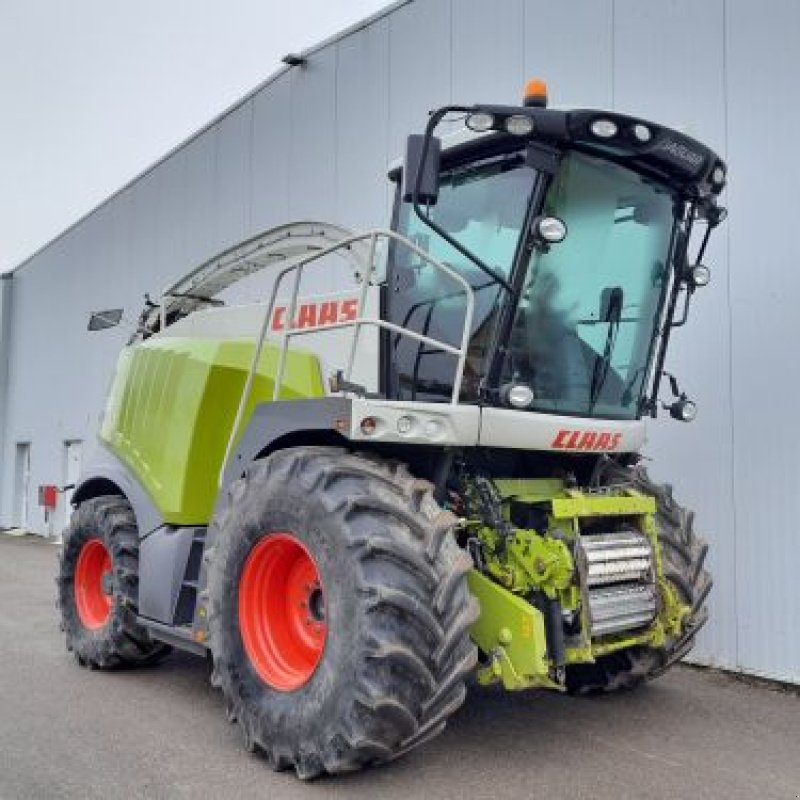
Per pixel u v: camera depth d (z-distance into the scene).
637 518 4.63
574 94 7.17
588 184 4.31
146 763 3.98
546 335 4.35
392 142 9.01
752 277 6.01
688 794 3.69
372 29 9.35
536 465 4.72
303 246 6.05
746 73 6.09
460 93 8.23
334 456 3.95
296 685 3.86
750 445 5.97
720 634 6.05
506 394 4.05
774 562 5.82
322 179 9.98
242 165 11.55
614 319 4.63
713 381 6.18
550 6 7.40
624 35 6.84
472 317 4.14
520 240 4.12
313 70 10.20
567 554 3.98
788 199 5.86
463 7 8.25
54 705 4.95
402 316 4.58
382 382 4.59
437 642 3.48
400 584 3.49
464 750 4.18
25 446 20.67
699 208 4.79
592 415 4.63
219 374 5.21
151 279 14.22
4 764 3.97
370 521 3.63
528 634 3.76
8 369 21.48
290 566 4.16
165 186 13.75
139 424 5.72
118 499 6.07
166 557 5.02
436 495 4.18
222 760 4.01
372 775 3.81
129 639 5.57
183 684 5.46
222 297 10.57
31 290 20.28
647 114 6.67
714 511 6.13
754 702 5.24
